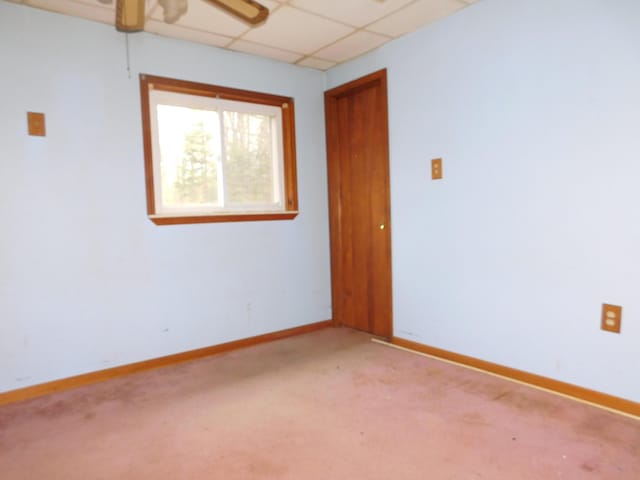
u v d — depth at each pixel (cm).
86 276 241
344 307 351
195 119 281
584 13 196
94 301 244
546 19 209
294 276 330
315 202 340
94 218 243
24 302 224
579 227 203
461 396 216
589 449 167
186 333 278
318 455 168
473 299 251
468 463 161
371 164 316
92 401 220
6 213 218
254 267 308
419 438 179
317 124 338
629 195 187
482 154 240
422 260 279
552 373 218
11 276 220
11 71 217
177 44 267
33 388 227
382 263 315
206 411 207
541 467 157
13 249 220
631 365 190
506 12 224
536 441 174
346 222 342
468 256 252
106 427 193
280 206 322
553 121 209
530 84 217
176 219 268
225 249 293
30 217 224
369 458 165
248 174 306
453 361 264
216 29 254
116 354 252
